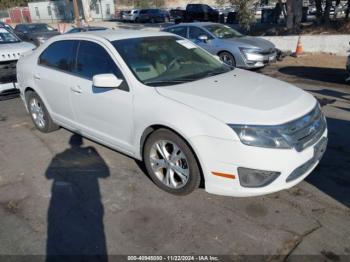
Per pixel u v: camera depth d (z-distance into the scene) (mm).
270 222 2910
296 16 15695
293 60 11391
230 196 3121
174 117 3018
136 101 3348
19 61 5324
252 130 2736
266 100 3051
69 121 4438
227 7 35062
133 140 3525
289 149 2760
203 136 2861
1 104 6957
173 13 36438
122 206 3211
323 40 12031
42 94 4758
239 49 9289
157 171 3434
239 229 2834
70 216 3090
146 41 3967
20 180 3758
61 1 46750
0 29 7848
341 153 4176
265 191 2828
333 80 8273
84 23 33344
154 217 3031
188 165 3082
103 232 2857
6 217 3100
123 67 3512
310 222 2896
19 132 5254
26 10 51344
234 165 2791
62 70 4320
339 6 18359
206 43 9953
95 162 4113
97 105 3785
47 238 2809
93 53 3893
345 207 3092
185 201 3248
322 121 3291
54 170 3953
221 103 2961
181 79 3562
